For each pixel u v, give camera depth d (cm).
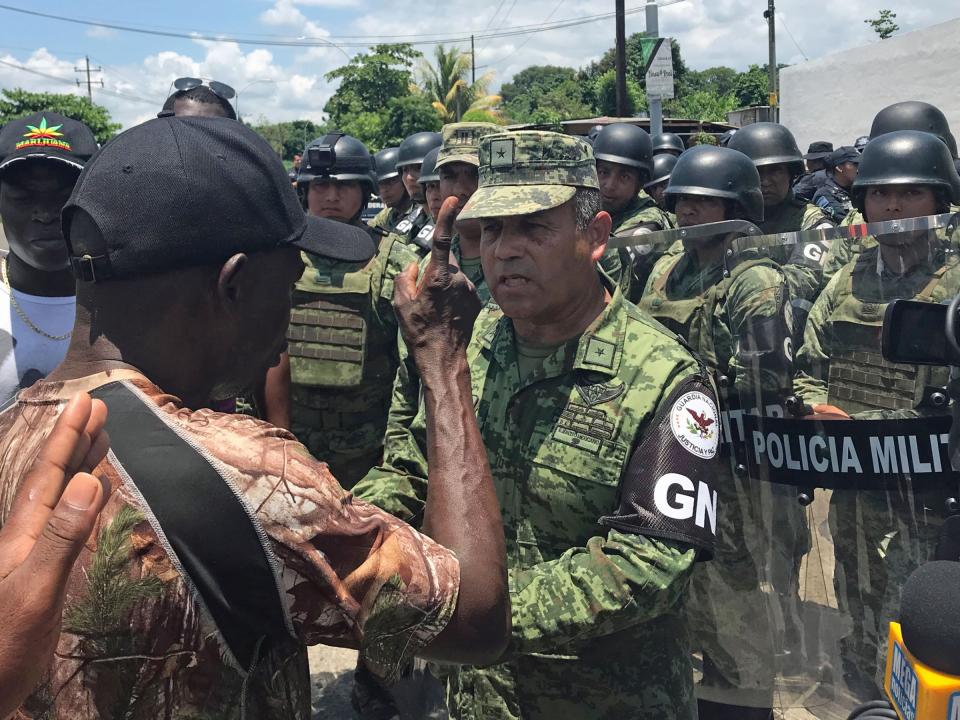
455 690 212
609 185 529
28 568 72
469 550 127
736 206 386
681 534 169
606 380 186
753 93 5488
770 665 222
